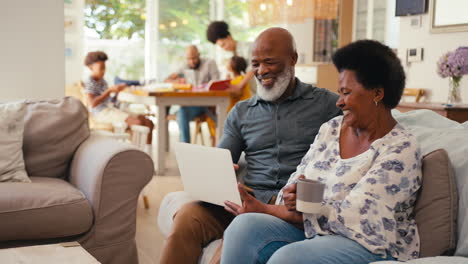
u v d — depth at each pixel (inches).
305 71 303.9
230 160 67.4
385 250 56.6
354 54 62.1
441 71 152.0
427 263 49.0
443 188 59.3
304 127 85.8
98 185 94.0
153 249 116.6
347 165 63.6
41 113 108.8
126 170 96.5
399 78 62.0
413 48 194.5
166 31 342.3
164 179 190.1
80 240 93.3
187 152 74.3
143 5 332.8
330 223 58.6
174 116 249.0
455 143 64.9
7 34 136.0
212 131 241.1
